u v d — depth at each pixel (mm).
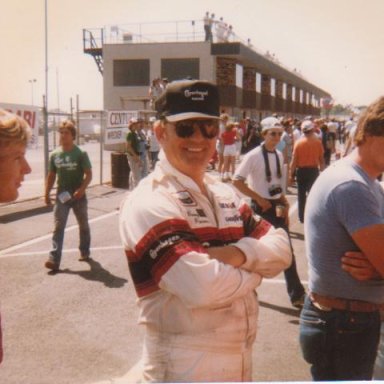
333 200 2004
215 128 1729
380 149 1970
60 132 6133
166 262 1550
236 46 32812
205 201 1729
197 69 33562
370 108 1992
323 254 2064
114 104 34500
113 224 8969
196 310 1592
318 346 2145
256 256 1683
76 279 5785
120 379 3490
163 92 1745
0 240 7719
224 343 1618
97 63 34625
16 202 10703
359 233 1946
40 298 5160
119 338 4207
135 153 12273
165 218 1587
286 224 5023
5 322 4527
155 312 1634
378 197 2045
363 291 2053
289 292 4820
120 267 6258
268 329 4375
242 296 1633
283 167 5023
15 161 1582
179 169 1724
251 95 40812
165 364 1618
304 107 63219
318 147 8680
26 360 3816
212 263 1562
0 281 5719
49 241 7676
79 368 3691
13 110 9992
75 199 6238
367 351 2115
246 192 4945
